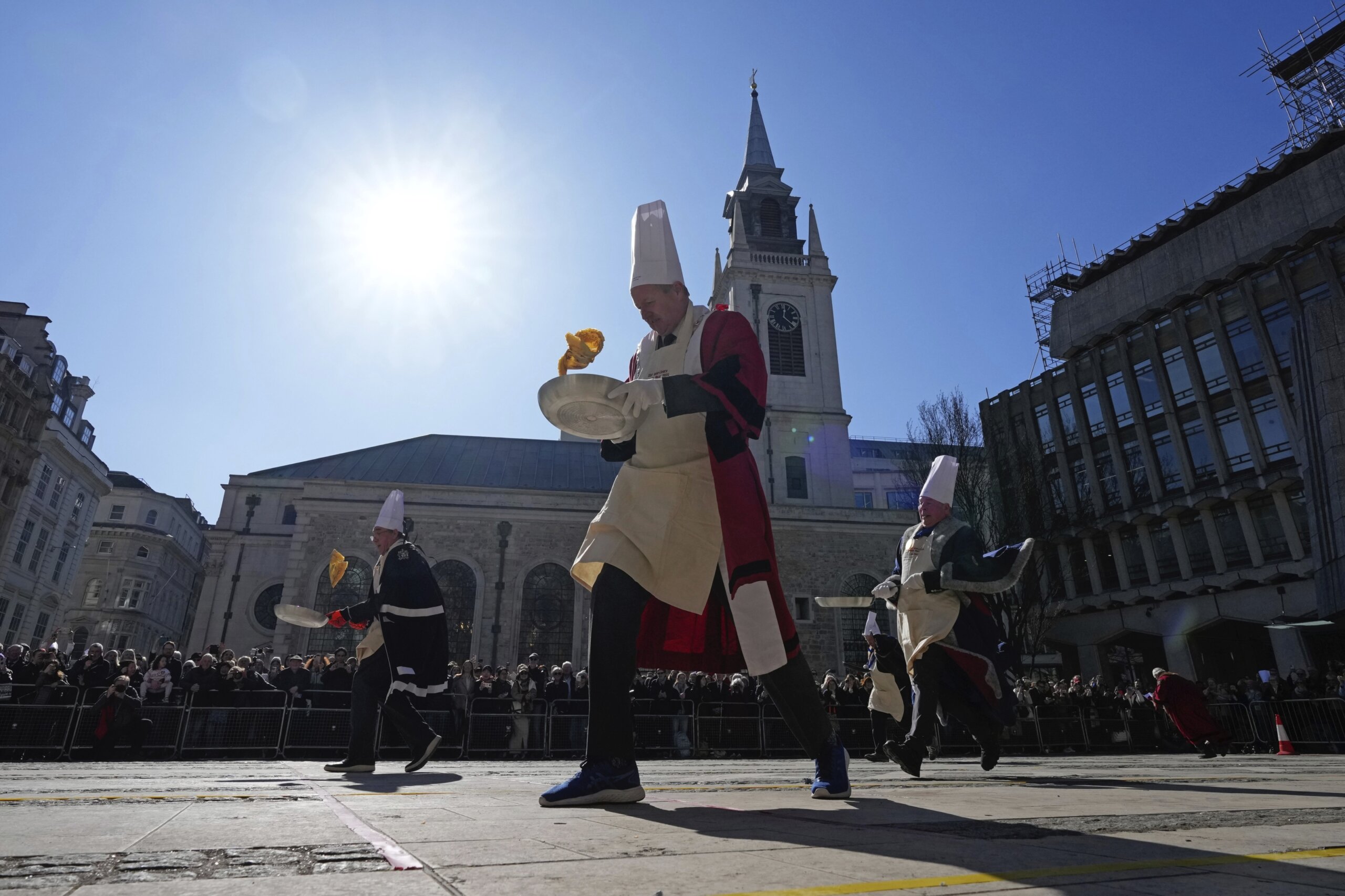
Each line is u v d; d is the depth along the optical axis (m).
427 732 5.32
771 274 47.00
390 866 1.47
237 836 1.83
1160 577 31.70
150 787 3.49
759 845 1.77
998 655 5.44
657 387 2.81
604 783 2.71
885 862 1.54
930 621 5.50
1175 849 1.76
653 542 2.98
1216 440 30.28
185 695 12.49
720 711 15.05
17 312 50.69
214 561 39.97
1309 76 32.47
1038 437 37.34
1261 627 30.44
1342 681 16.70
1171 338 32.59
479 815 2.38
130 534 67.81
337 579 5.84
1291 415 28.05
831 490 42.41
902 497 67.31
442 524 34.44
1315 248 28.30
